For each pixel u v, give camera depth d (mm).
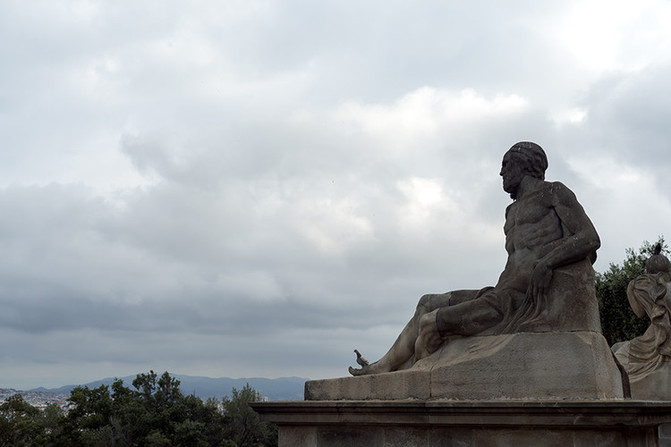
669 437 10812
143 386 45969
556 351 6547
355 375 7855
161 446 41062
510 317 7020
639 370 11320
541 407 5996
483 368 6746
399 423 6602
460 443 6398
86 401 44438
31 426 44156
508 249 7457
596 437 5977
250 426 44719
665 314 11211
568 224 7031
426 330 7301
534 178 7531
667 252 21688
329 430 6965
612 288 21797
